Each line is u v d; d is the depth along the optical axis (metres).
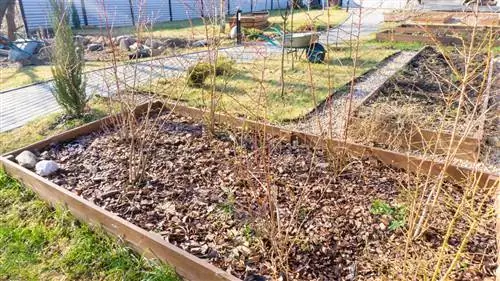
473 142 3.13
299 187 2.69
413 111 3.95
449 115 3.93
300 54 7.36
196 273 1.91
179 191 2.66
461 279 1.86
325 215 2.39
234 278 1.79
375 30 11.41
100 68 6.42
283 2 20.81
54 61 4.14
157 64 6.63
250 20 10.72
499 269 1.83
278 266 1.96
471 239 2.14
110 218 2.23
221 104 3.83
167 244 2.01
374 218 2.35
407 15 7.05
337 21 12.40
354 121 3.63
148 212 2.42
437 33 8.36
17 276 2.03
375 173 2.88
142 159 2.86
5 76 6.47
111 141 3.44
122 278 2.01
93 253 2.18
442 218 2.31
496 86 4.83
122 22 12.27
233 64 6.00
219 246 2.13
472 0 2.06
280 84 5.56
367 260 2.02
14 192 2.75
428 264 1.95
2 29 10.71
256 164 2.85
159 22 14.18
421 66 6.54
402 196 2.55
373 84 5.67
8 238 2.29
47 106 4.84
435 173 2.75
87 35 10.42
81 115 4.33
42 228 2.37
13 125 4.20
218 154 3.19
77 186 2.69
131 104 3.46
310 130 3.87
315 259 2.03
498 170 3.04
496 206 2.29
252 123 3.51
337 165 2.90
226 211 2.43
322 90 5.30
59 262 2.12
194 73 5.09
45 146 3.31
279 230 2.04
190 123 3.87
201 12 4.29
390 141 3.40
